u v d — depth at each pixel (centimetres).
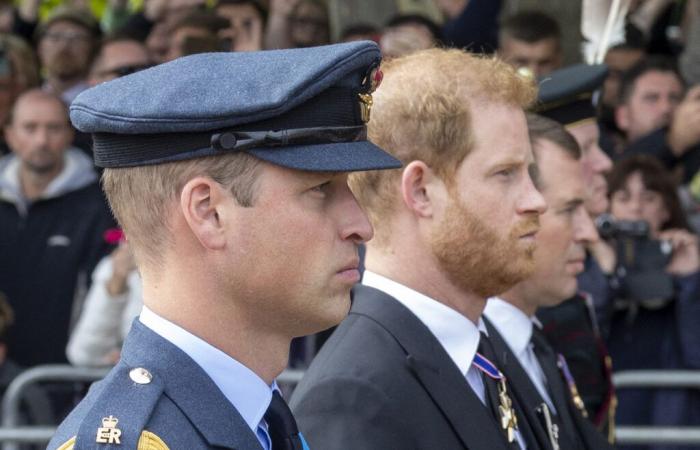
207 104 646
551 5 2408
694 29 2506
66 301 2009
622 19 1487
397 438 838
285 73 659
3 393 1880
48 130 2041
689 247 1762
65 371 1812
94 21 2731
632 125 2264
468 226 896
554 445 986
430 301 907
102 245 2025
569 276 1090
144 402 637
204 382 654
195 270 660
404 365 870
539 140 1081
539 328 1134
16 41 2431
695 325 1731
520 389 985
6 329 1917
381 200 912
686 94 2191
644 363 1750
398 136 902
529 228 906
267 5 2512
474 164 895
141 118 648
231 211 654
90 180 2075
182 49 2136
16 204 2041
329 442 827
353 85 683
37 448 1762
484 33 2445
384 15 2744
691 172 2175
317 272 666
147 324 671
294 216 659
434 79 905
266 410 676
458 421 866
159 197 658
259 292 660
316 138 666
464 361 908
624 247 1739
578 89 1208
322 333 1540
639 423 1731
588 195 1238
